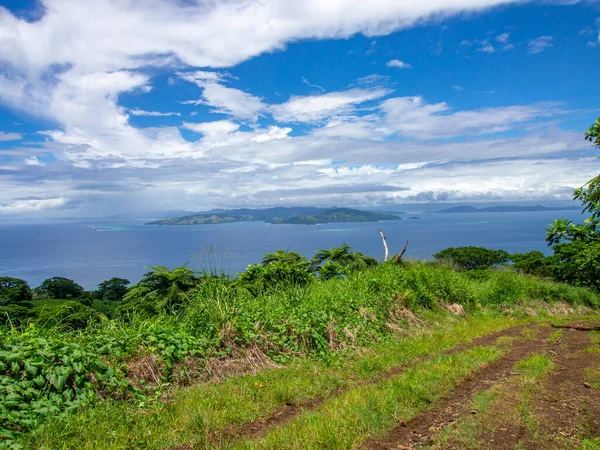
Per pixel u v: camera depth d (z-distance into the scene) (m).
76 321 6.22
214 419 4.33
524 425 4.15
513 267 34.06
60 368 4.48
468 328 11.15
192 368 5.93
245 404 4.87
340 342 8.11
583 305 20.33
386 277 12.26
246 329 7.11
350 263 14.14
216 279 8.16
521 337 9.73
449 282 14.55
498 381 5.74
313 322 8.19
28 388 4.22
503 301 17.44
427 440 3.87
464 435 3.93
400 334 9.65
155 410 4.56
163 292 9.25
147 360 5.55
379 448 3.71
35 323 5.45
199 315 7.06
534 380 5.64
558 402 4.80
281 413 4.79
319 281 11.98
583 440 3.80
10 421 3.79
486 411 4.51
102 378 4.75
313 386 5.63
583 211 10.66
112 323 6.14
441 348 8.35
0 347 4.52
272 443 3.74
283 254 12.93
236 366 6.30
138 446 3.79
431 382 5.48
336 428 3.99
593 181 10.37
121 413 4.37
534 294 19.17
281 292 9.26
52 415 4.07
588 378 5.71
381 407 4.54
